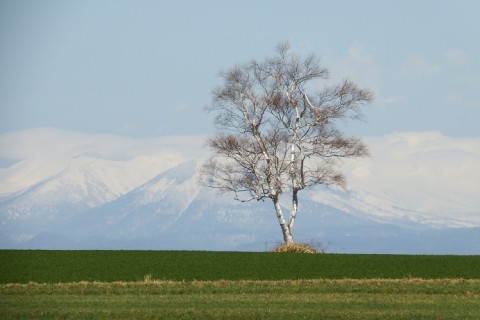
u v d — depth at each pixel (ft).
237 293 403.34
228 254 551.18
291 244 595.88
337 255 550.77
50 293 400.88
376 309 362.94
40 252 550.36
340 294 399.65
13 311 355.97
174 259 519.19
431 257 538.88
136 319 341.82
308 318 343.87
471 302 379.96
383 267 490.49
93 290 407.44
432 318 345.31
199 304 372.79
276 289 414.41
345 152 632.38
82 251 559.79
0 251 554.87
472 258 531.50
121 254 542.57
